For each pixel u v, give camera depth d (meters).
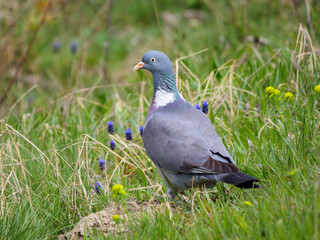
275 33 14.23
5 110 12.73
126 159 10.08
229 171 7.45
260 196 7.67
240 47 13.73
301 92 10.59
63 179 9.30
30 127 11.37
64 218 8.46
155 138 8.39
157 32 18.95
